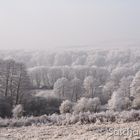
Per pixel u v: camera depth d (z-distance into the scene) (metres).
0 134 15.78
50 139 14.12
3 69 55.94
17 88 55.25
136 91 59.69
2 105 45.44
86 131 15.55
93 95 67.69
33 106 51.94
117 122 18.00
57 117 20.25
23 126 18.48
